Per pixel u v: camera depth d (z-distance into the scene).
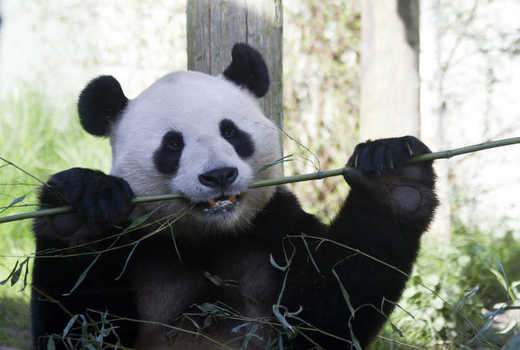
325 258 5.89
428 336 8.44
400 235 5.49
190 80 5.94
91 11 20.05
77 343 5.39
